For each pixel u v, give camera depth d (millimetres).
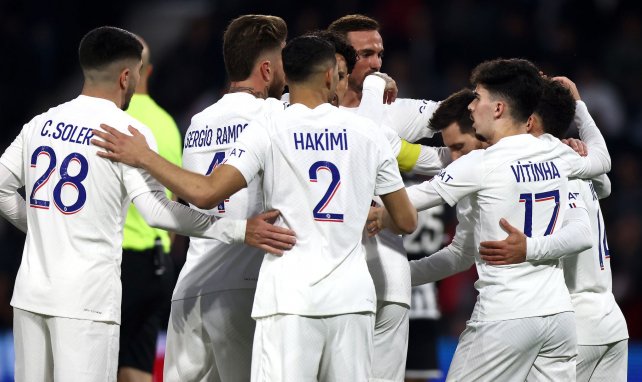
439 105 19953
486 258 17641
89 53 17672
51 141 17453
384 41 48094
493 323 17656
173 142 24328
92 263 17281
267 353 16641
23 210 18594
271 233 16672
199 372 19656
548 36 50812
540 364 18047
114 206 17453
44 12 52250
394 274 19312
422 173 20469
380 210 18266
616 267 40875
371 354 17047
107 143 17141
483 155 17938
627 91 49844
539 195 17844
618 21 51719
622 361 19703
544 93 19188
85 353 17188
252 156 16766
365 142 17000
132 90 18188
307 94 17125
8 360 29500
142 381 24016
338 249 16719
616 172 44656
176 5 56094
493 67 18375
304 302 16469
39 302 17188
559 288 17891
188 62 49188
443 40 49125
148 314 23984
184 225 17188
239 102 18922
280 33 19312
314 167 16703
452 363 18281
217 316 18938
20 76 50969
